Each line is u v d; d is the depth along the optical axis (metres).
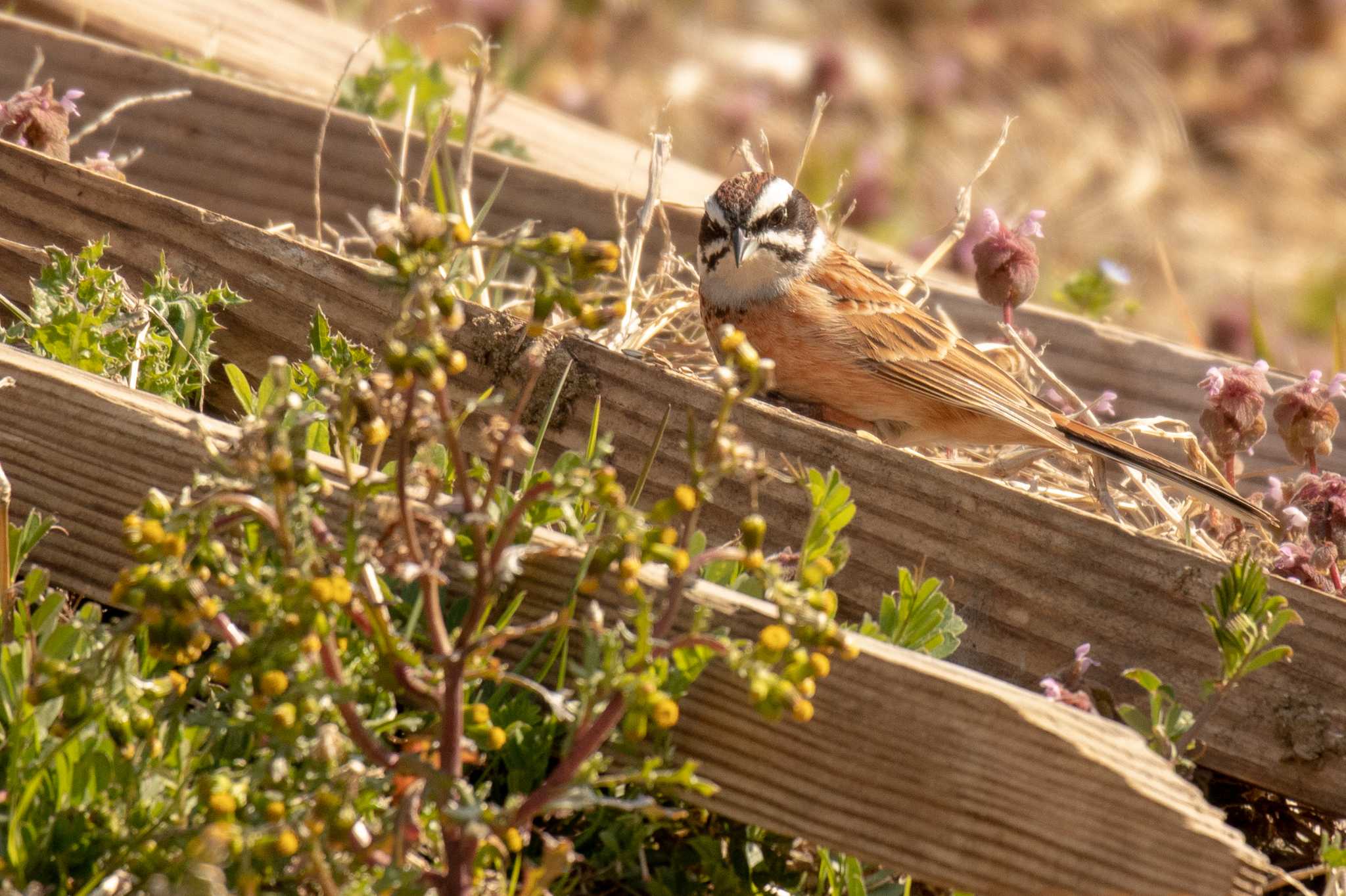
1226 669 5.43
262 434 4.17
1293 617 5.35
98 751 4.59
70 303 6.53
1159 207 18.47
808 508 6.14
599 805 4.59
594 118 18.38
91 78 10.61
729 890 5.16
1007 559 6.02
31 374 5.92
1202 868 4.74
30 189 7.16
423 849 4.95
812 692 4.38
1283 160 19.94
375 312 6.72
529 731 5.22
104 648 4.31
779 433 6.21
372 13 18.73
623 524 4.30
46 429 5.91
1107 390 9.66
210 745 4.89
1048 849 4.82
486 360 6.44
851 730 4.96
